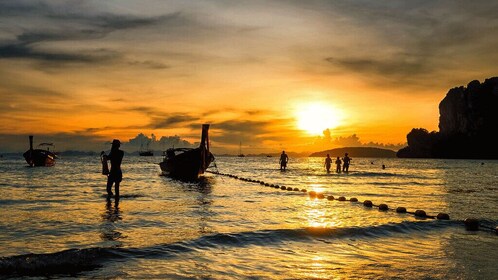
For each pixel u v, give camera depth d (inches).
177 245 325.4
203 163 1268.5
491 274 271.9
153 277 248.8
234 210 553.6
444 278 262.1
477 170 2454.5
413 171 2263.8
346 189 988.6
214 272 263.3
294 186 1065.5
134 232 384.5
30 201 630.5
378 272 272.8
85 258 282.8
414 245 355.6
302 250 327.9
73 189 866.8
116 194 615.2
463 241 375.6
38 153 2309.3
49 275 247.8
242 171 2158.0
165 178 1346.0
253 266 280.2
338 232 390.6
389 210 588.1
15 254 300.2
